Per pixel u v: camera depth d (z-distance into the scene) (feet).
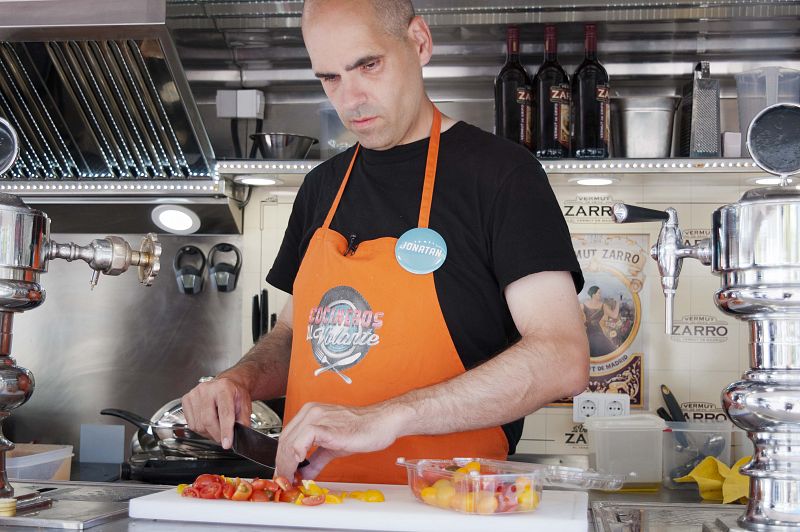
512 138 8.87
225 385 4.99
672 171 8.52
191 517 3.94
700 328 9.57
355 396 4.69
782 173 3.79
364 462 4.74
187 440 7.39
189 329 10.00
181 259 9.99
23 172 9.55
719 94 8.94
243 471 7.30
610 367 9.62
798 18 8.79
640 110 8.75
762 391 3.55
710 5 8.64
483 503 3.75
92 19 8.05
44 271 4.34
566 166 8.59
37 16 8.13
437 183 4.93
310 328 4.92
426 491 3.96
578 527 3.66
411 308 4.71
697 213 9.59
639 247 9.64
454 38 9.29
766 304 3.56
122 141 9.21
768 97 8.55
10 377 4.15
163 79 8.51
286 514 3.85
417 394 4.22
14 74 8.75
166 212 9.66
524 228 4.59
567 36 9.26
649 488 7.70
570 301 4.52
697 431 7.91
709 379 9.54
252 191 9.93
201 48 8.84
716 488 7.31
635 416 8.00
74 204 9.62
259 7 8.77
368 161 5.17
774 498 3.57
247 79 9.78
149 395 10.04
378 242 4.89
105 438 9.89
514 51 8.96
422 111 5.11
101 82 8.70
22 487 4.68
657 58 9.37
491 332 4.80
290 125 9.85
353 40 4.68
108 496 4.53
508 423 4.69
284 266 5.81
